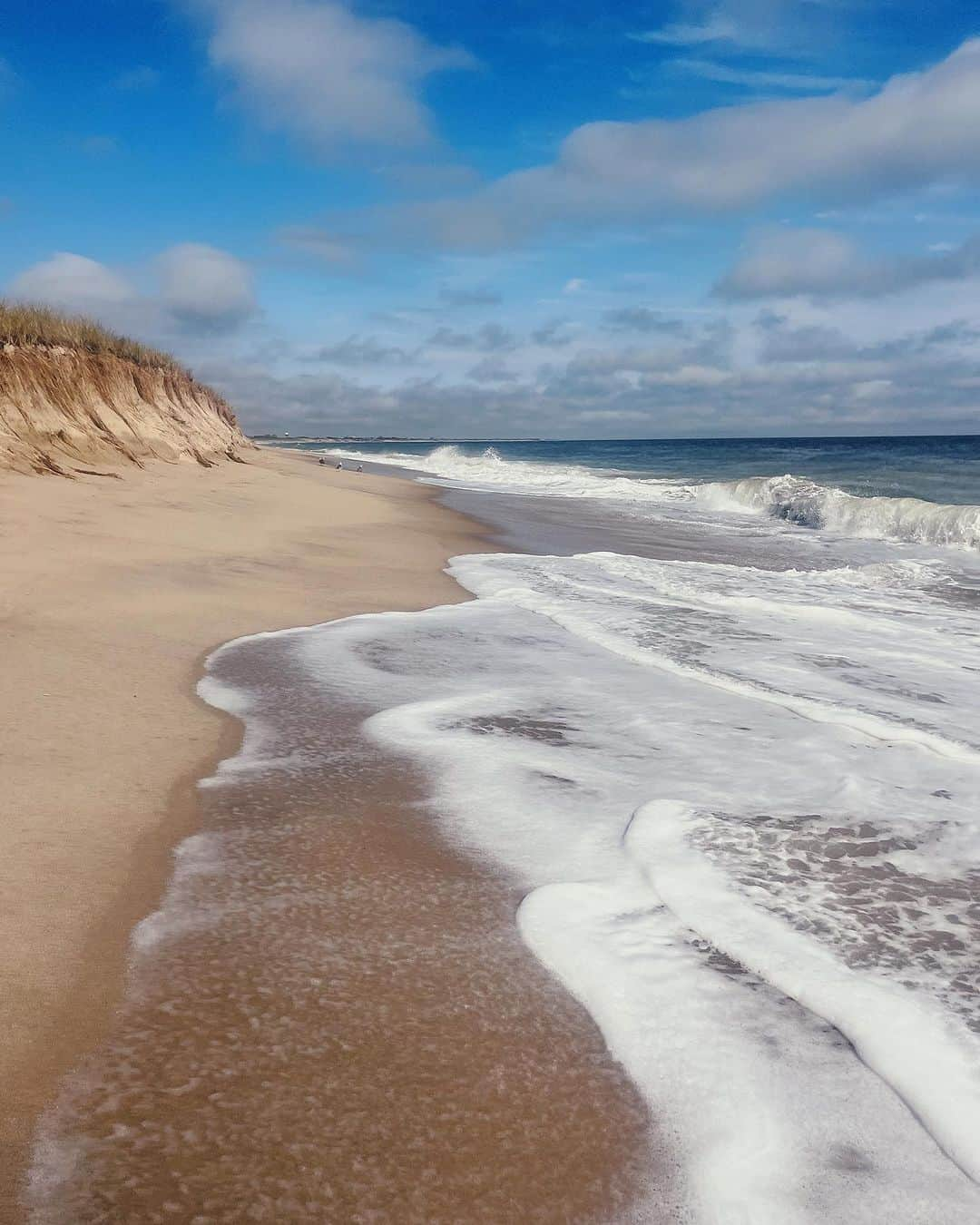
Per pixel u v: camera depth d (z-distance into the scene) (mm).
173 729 4426
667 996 2398
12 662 5195
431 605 8078
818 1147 1885
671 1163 1854
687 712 4895
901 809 3596
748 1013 2334
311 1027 2256
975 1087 2023
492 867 3135
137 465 16750
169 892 2906
